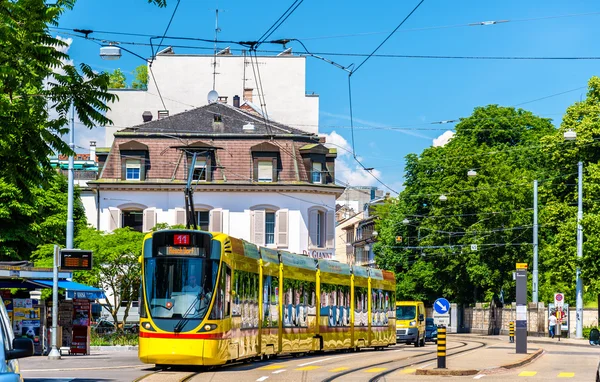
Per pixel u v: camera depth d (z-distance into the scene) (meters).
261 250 32.94
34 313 36.62
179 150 74.75
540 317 74.19
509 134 87.06
